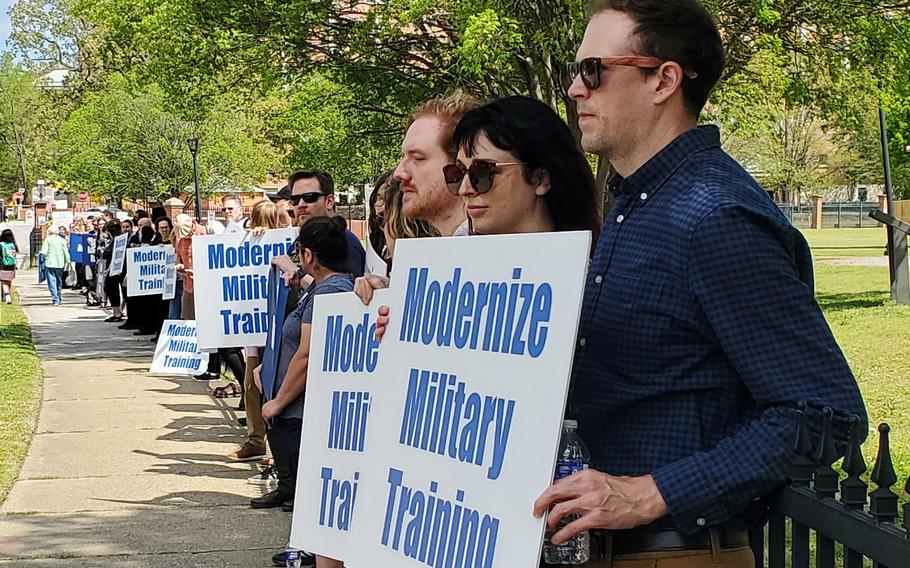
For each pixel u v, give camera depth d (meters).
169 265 14.16
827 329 2.13
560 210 2.78
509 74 16.92
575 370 2.36
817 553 2.09
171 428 10.39
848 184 76.44
